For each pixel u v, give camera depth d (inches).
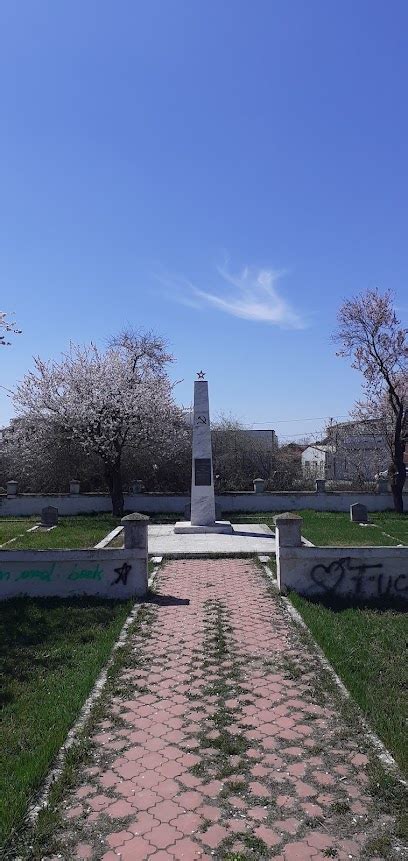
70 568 388.5
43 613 348.8
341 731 205.8
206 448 684.1
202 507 677.9
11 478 1208.2
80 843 149.3
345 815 159.0
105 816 159.8
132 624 327.3
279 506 1011.9
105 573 387.5
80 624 328.8
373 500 1015.6
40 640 302.4
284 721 214.1
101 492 1097.4
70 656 279.4
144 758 189.6
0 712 219.6
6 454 1184.2
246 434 1433.3
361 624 324.8
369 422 1142.3
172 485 1234.0
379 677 250.1
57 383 975.6
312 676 255.4
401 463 988.6
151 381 1093.8
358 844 147.6
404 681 244.8
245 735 203.6
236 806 163.8
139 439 1002.7
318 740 199.9
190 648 289.6
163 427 1051.3
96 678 253.8
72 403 948.6
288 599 376.8
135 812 161.5
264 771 181.0
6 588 387.9
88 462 1158.3
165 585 418.6
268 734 204.5
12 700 231.0
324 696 234.7
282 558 390.3
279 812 160.7
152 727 210.4
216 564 488.1
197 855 144.3
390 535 674.2
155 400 1032.8
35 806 163.5
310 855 143.8
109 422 920.3
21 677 254.2
